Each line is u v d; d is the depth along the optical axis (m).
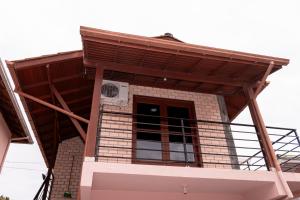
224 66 5.51
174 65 5.48
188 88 6.51
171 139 6.02
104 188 5.01
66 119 7.42
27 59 5.00
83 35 4.55
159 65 5.49
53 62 5.27
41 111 6.64
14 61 4.89
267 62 5.33
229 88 6.38
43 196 7.09
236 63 5.39
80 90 6.61
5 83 5.38
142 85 6.39
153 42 4.79
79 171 7.68
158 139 5.89
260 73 5.74
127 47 4.86
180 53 5.02
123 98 5.81
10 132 7.57
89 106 7.50
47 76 5.62
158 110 6.27
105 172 4.21
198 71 5.71
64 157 7.91
